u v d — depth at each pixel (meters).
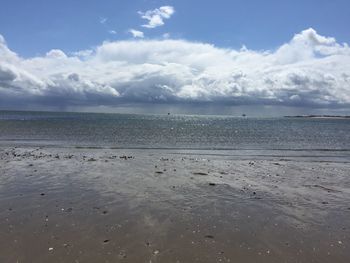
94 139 40.44
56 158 22.70
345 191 14.86
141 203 12.09
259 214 11.19
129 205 11.81
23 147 29.53
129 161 22.00
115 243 8.56
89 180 15.73
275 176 18.05
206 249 8.37
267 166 21.42
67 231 9.30
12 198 12.46
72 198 12.57
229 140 43.44
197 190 14.26
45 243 8.51
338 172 19.78
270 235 9.38
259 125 107.75
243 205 12.20
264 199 13.09
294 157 26.75
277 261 7.84
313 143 40.81
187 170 19.06
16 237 8.85
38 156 23.56
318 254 8.27
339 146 37.12
